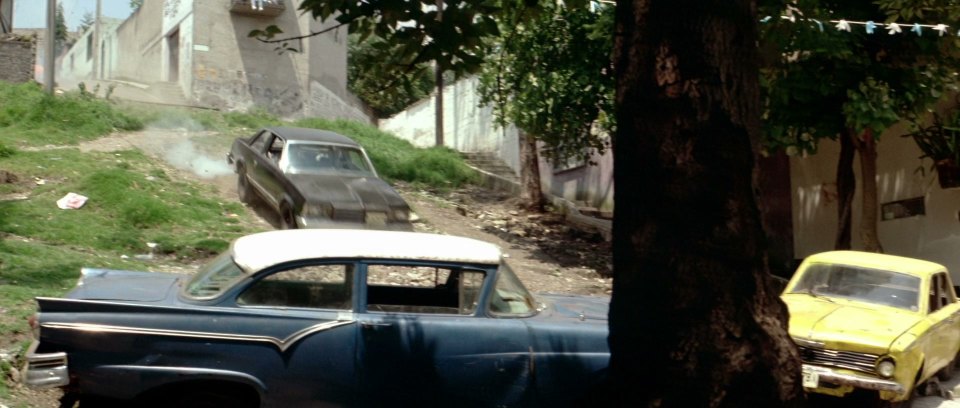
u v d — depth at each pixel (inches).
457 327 249.6
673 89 196.1
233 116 895.7
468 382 248.2
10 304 311.1
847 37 486.9
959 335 409.4
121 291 244.1
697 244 194.4
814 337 337.4
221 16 997.8
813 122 514.3
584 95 613.9
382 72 259.6
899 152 601.6
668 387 194.9
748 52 200.2
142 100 948.6
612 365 204.1
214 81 992.2
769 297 201.0
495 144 1002.7
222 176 680.4
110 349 225.8
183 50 1021.2
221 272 250.2
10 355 273.3
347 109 1209.4
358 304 245.4
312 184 526.3
